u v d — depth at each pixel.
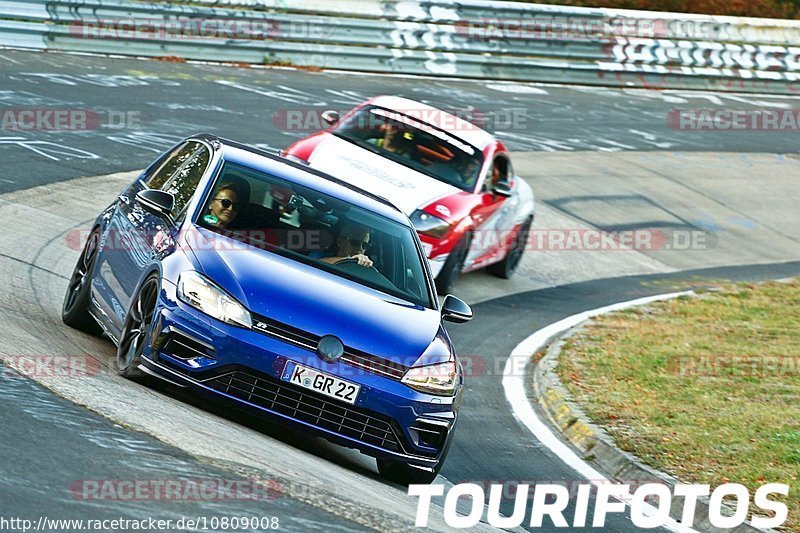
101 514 15.34
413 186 41.25
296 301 23.00
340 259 25.52
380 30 84.38
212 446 19.95
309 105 69.69
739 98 103.19
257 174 27.02
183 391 23.45
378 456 22.86
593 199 68.19
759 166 84.06
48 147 51.03
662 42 99.75
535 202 64.75
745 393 36.47
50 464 16.88
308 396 22.28
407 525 18.78
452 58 88.06
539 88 91.81
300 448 24.17
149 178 29.73
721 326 48.00
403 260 26.73
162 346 22.42
